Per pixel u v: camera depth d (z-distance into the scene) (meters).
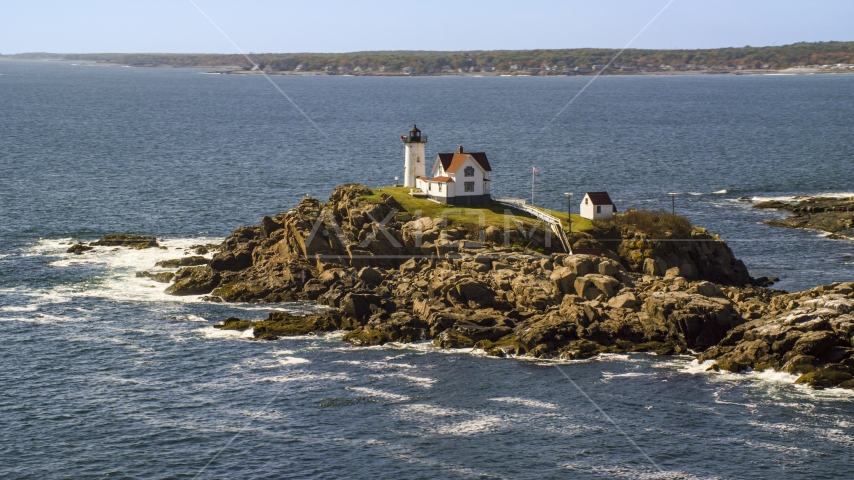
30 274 110.44
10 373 80.62
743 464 65.75
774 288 109.31
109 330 91.75
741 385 78.06
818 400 75.06
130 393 77.06
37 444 68.12
